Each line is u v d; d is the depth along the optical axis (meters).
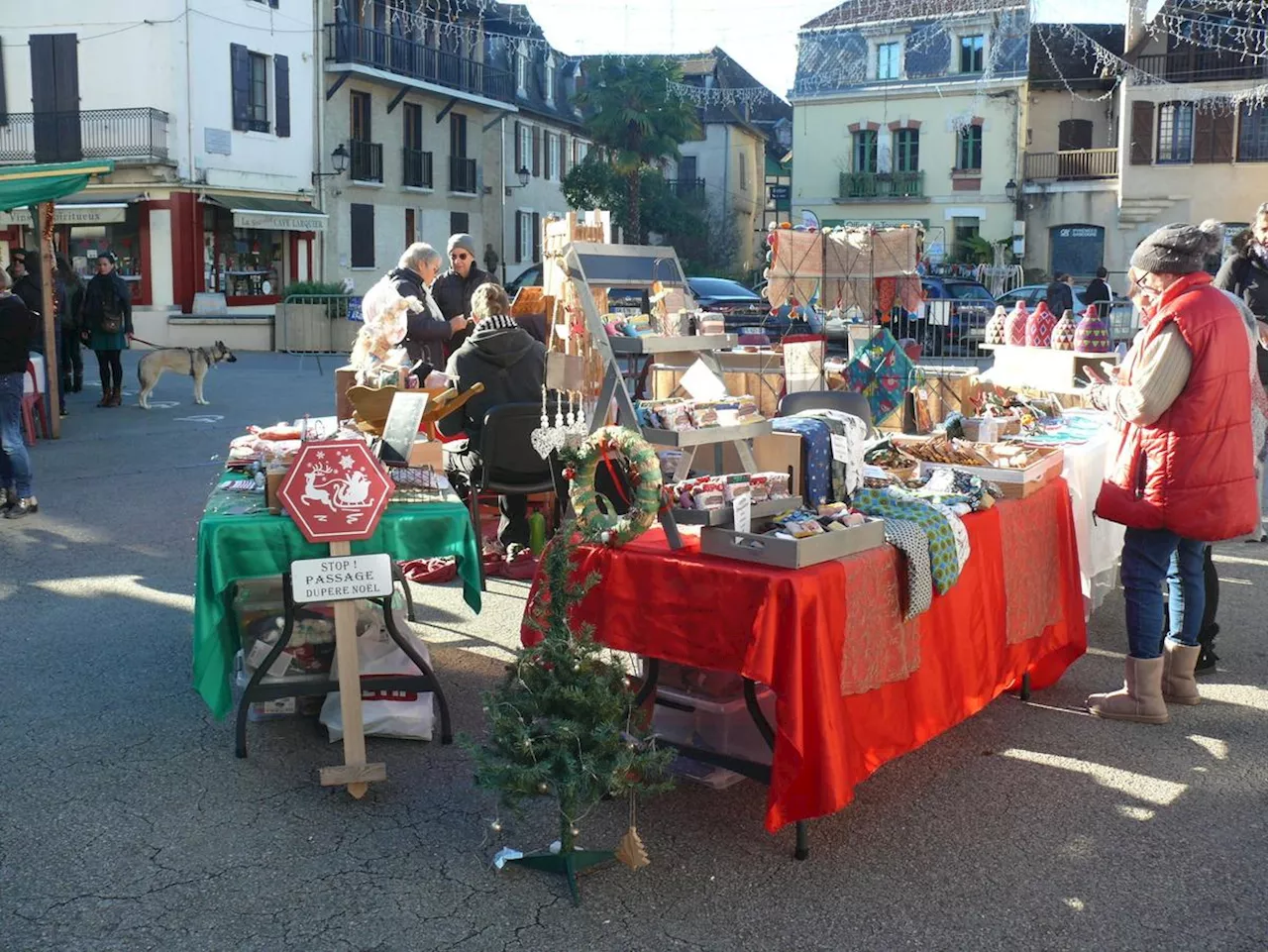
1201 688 5.12
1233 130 34.28
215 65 25.72
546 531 7.02
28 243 24.67
